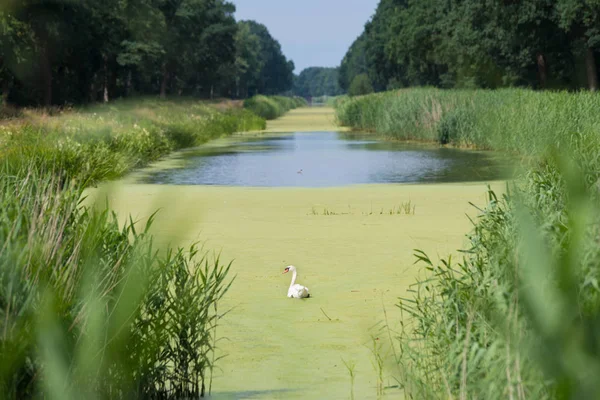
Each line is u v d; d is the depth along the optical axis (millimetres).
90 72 111750
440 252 19156
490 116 54094
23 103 92438
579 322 4965
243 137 81688
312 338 12617
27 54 86125
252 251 19766
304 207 27844
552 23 82812
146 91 153750
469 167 43500
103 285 8461
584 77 81750
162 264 9242
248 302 14914
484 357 7656
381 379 10242
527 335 6504
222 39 183500
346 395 10062
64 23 90438
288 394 10164
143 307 9648
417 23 128500
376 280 16484
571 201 5070
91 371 7020
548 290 5051
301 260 18672
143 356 8594
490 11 86688
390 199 29703
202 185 35844
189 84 191125
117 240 10188
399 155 53281
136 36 115688
